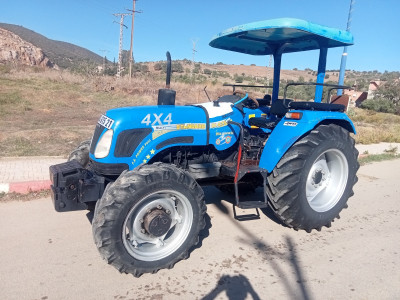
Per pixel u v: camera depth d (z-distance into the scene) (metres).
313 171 3.99
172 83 25.53
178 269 3.07
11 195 4.57
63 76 24.36
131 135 3.21
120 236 2.73
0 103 13.84
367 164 7.60
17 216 3.99
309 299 2.69
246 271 3.06
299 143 3.69
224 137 3.77
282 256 3.35
